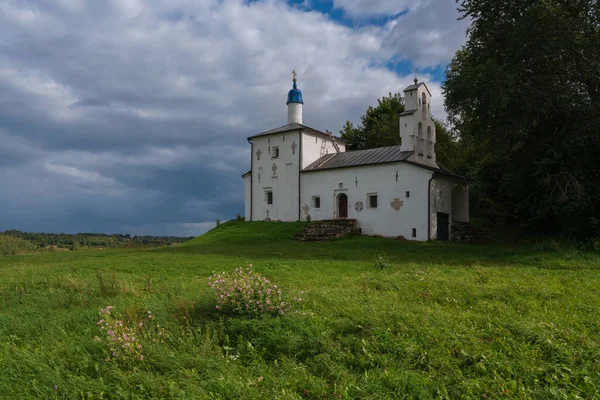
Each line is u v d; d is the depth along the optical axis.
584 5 21.81
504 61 23.25
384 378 5.20
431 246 24.83
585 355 5.61
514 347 5.96
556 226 29.27
